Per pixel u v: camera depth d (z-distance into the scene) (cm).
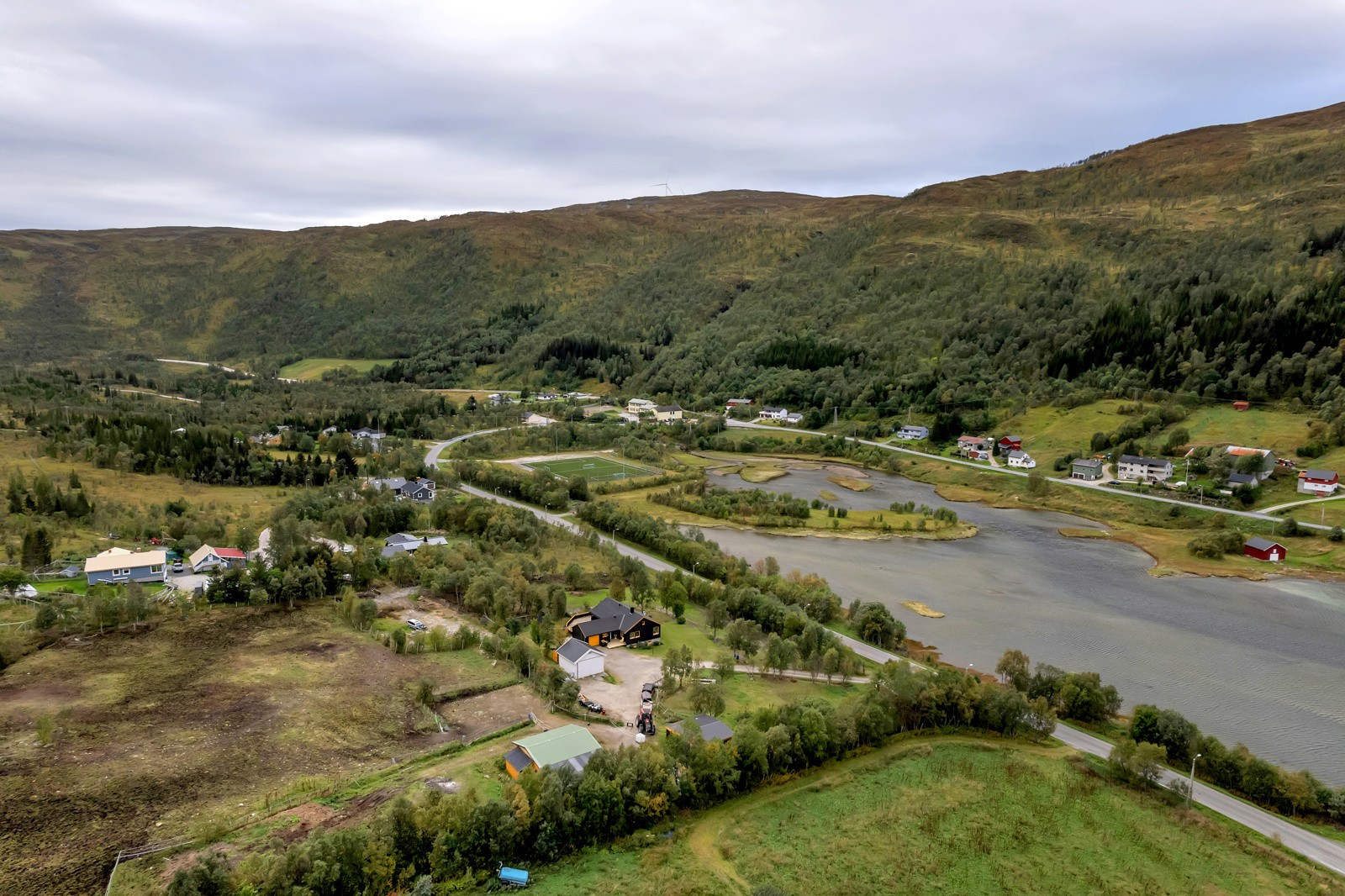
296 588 11719
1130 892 6319
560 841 6475
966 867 6562
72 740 7681
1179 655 11156
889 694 8788
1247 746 8681
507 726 8194
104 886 5659
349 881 5638
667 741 7725
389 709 8494
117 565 11888
